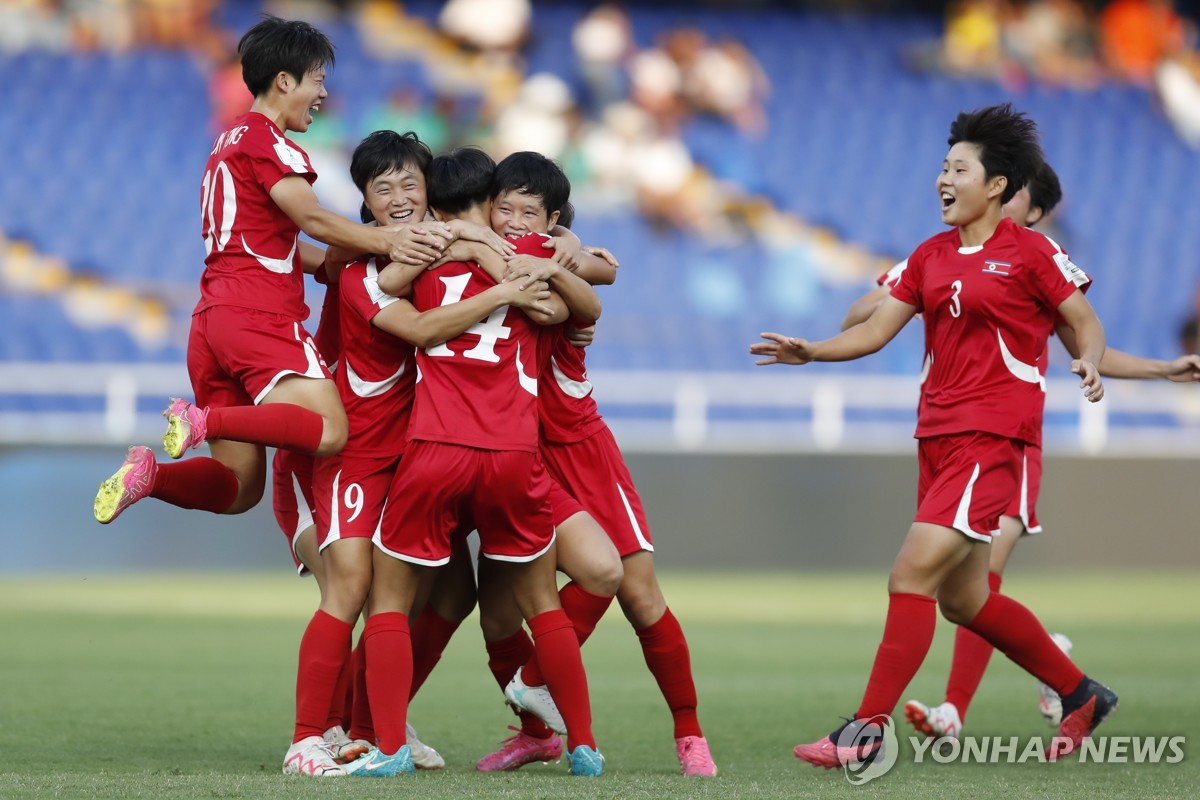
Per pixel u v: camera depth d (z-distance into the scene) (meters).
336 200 69.88
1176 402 62.00
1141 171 77.56
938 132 78.38
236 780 14.78
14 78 74.38
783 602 44.16
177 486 17.41
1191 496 56.53
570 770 16.48
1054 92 80.19
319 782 14.76
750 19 80.94
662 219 73.56
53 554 52.44
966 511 17.28
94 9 75.88
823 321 70.62
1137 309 72.25
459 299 16.48
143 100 74.38
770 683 26.91
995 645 18.61
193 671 27.36
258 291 17.91
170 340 65.56
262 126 18.06
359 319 16.97
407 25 77.62
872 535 56.03
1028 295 17.58
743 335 69.38
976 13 81.38
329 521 16.70
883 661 17.22
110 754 17.69
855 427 64.81
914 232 74.50
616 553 17.00
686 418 58.06
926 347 18.33
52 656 29.42
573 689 16.44
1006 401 17.48
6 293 66.06
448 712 22.81
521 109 75.44
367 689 16.19
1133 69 80.81
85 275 67.44
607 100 76.50
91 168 71.75
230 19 76.88
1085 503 56.00
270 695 24.05
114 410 55.41
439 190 17.33
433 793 13.95
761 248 73.06
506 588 17.53
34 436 53.31
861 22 81.38
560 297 16.86
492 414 16.16
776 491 55.69
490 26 77.75
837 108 78.25
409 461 16.09
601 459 17.81
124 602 41.81
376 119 74.06
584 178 74.31
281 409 16.66
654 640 17.19
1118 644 33.75
